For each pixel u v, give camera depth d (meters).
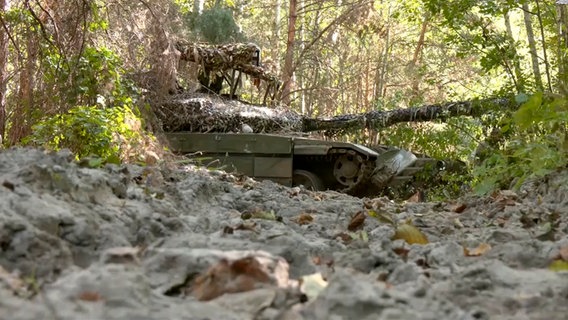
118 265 2.55
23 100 12.89
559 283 2.79
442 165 15.99
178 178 6.12
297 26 31.98
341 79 29.44
